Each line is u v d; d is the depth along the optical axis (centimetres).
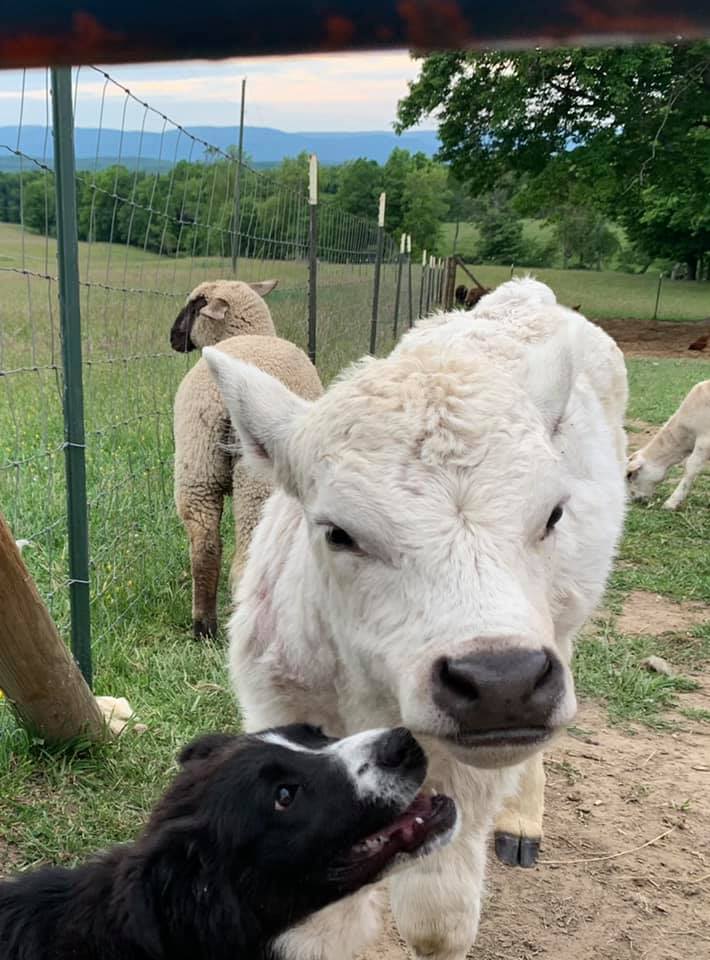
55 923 61
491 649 47
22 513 143
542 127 763
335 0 10
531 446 55
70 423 106
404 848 60
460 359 60
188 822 60
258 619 73
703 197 805
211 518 137
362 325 401
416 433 55
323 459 57
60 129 102
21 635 89
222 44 11
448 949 69
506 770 67
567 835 96
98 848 84
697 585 171
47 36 10
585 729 118
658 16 10
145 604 139
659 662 136
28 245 139
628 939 82
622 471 102
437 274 812
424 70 760
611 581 171
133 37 10
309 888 61
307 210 287
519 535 53
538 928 82
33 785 93
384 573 53
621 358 107
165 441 171
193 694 114
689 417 239
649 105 691
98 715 98
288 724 69
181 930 57
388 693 60
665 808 101
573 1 10
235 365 67
